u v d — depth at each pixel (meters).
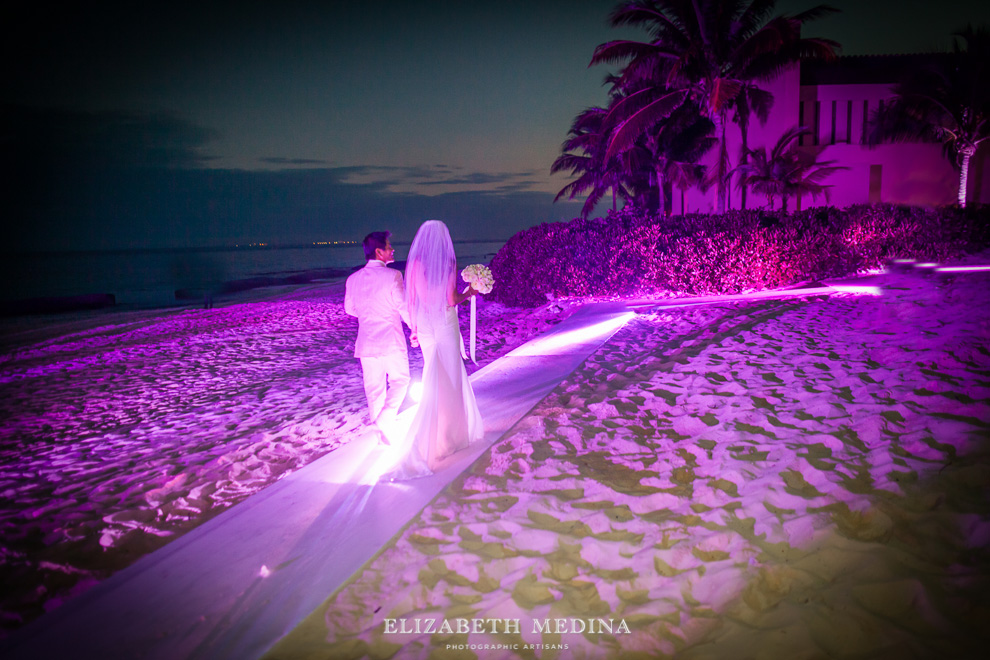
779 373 5.82
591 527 3.14
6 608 2.99
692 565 2.71
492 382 6.34
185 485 4.53
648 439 4.45
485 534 3.17
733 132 26.67
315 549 3.11
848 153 27.00
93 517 4.03
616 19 20.81
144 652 2.37
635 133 20.34
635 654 2.20
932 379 4.98
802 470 3.51
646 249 12.75
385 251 4.66
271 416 6.46
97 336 14.28
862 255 13.10
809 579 2.48
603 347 7.98
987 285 9.43
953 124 24.58
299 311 17.03
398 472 3.97
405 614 2.54
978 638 2.01
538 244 14.31
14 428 6.53
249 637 2.44
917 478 3.21
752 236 12.23
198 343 12.26
